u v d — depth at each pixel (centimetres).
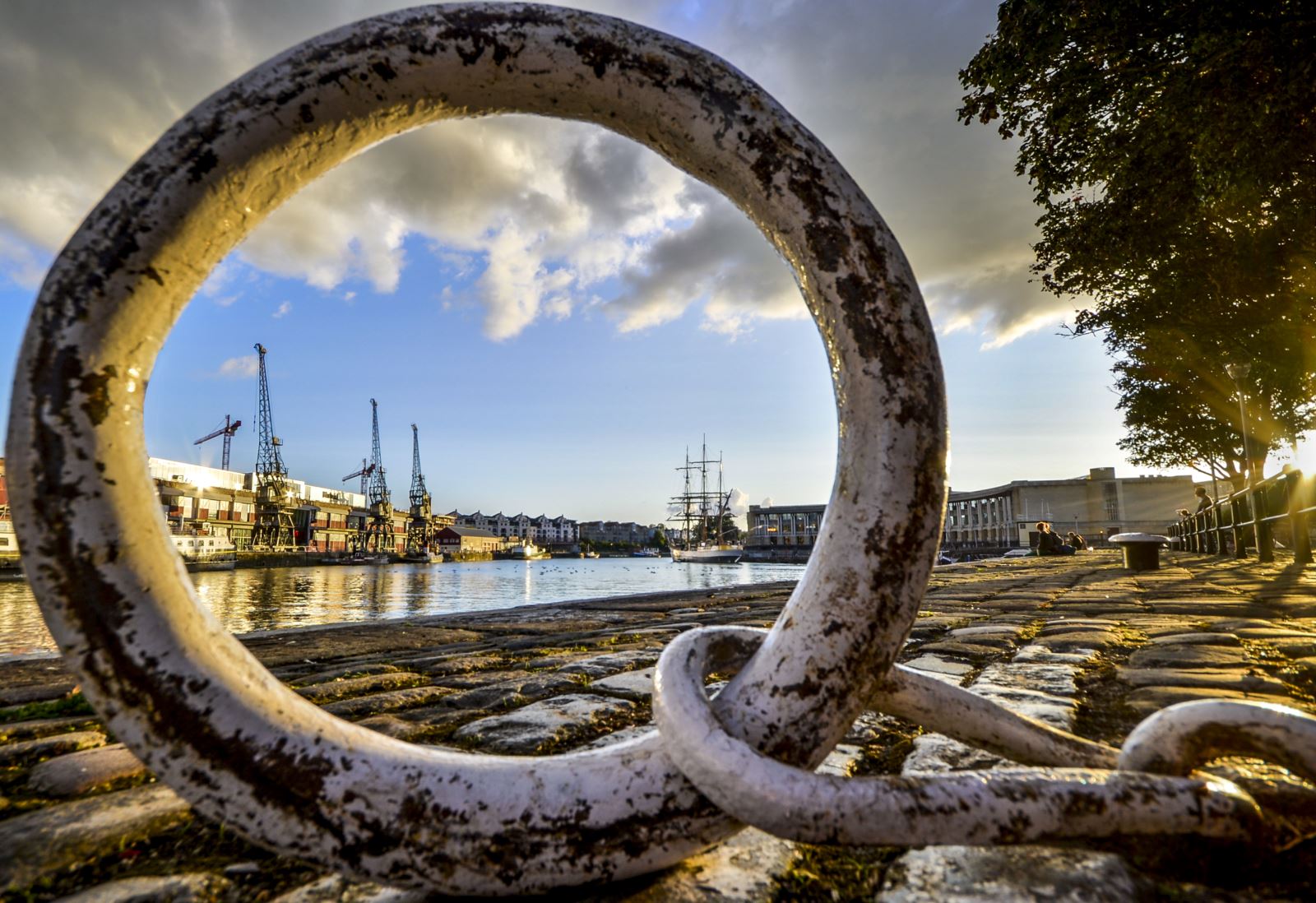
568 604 780
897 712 112
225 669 86
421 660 386
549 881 88
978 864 114
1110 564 1493
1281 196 775
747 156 93
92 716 253
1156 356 1474
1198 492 1847
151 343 86
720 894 107
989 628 454
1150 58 677
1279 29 577
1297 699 241
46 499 80
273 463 9556
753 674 93
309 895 113
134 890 115
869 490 89
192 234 85
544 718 237
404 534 13388
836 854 121
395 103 90
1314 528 1927
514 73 91
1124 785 87
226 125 84
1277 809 111
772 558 11794
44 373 80
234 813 84
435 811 86
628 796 89
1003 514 8769
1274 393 1405
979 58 791
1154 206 872
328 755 87
